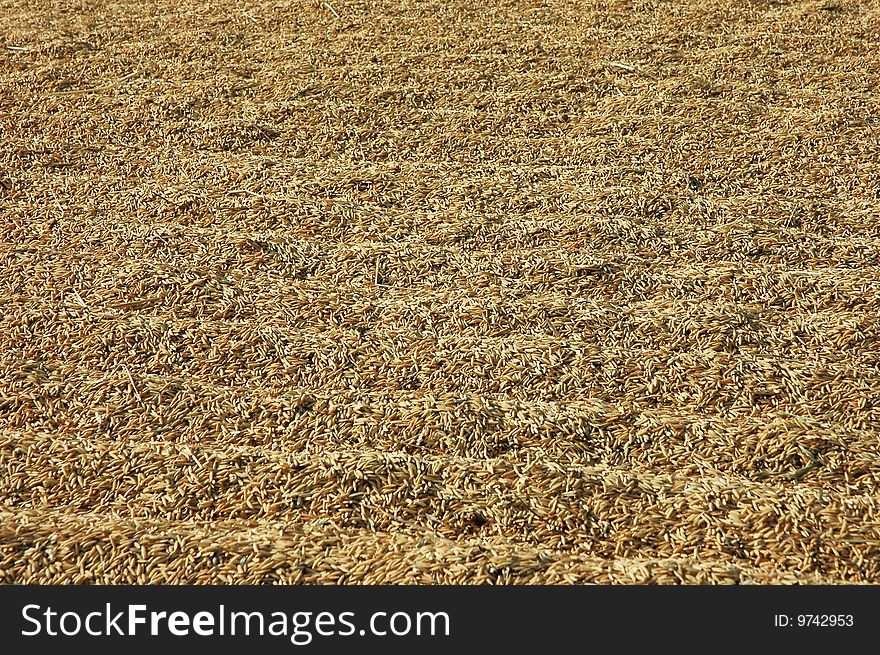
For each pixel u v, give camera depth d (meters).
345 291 4.19
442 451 3.30
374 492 3.12
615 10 7.79
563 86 6.32
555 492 3.11
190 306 4.06
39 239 4.55
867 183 4.96
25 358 3.72
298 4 8.12
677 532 2.97
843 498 3.02
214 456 3.25
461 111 5.99
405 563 2.86
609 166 5.25
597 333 3.87
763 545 2.90
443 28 7.47
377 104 6.10
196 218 4.77
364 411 3.47
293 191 5.01
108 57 6.92
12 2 8.34
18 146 5.49
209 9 8.06
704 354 3.73
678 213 4.76
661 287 4.17
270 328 3.92
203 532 2.97
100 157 5.42
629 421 3.40
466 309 4.02
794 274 4.20
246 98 6.20
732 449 3.26
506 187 5.05
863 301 3.98
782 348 3.75
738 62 6.67
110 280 4.23
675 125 5.70
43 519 2.99
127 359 3.73
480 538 2.97
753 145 5.43
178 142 5.60
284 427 3.41
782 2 7.88
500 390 3.57
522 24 7.54
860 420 3.36
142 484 3.15
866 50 6.78
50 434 3.36
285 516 3.05
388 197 4.96
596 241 4.52
